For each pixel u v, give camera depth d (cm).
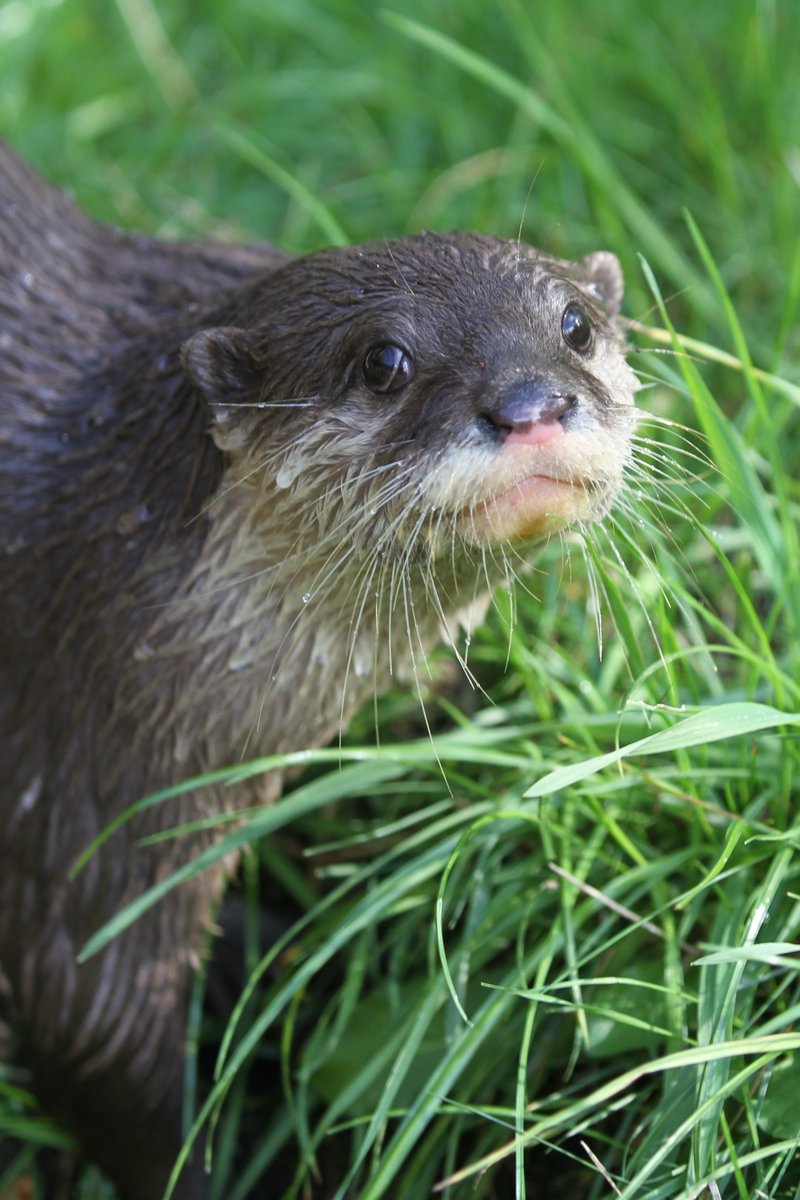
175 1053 164
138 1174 166
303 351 157
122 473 160
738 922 158
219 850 160
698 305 174
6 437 162
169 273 165
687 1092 157
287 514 158
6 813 162
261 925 170
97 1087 164
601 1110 159
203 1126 166
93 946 159
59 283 164
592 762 154
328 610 159
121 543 160
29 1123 167
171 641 159
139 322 164
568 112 174
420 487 155
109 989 162
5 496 162
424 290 156
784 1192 157
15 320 163
